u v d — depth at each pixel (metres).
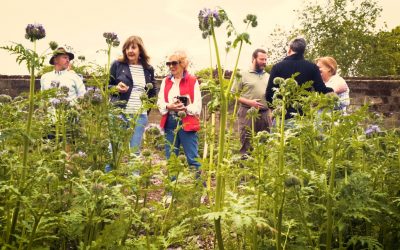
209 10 2.98
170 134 6.34
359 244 3.72
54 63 5.99
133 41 6.36
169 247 4.16
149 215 3.18
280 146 3.26
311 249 3.25
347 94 7.06
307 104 3.76
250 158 3.47
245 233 3.61
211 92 3.09
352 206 3.22
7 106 3.81
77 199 2.92
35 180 2.95
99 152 4.03
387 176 4.01
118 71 6.35
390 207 3.60
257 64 7.95
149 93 6.57
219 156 3.01
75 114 4.35
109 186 3.28
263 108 7.86
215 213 2.74
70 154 4.14
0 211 3.16
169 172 3.25
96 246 2.89
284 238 3.49
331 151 3.76
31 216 3.10
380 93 16.09
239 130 7.99
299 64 6.12
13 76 15.11
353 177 3.35
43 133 4.28
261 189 3.21
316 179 3.20
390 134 4.39
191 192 3.39
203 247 4.23
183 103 6.22
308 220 3.58
